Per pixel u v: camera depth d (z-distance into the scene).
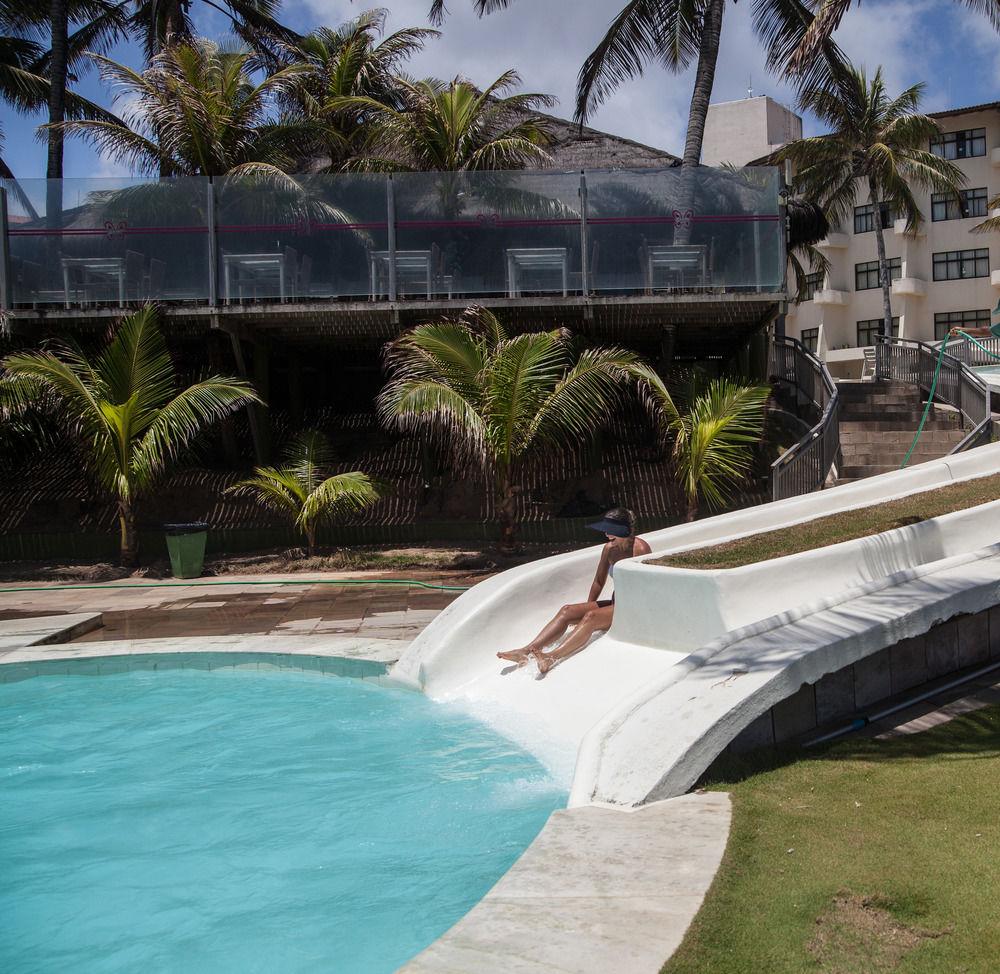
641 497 16.73
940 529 7.00
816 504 8.66
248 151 18.20
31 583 14.51
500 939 2.82
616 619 6.67
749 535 7.54
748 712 4.52
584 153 22.72
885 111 30.62
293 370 19.03
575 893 3.13
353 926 3.61
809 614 5.61
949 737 4.70
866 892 3.04
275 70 25.52
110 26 26.05
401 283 15.38
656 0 19.66
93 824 4.77
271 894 3.91
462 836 4.44
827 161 31.34
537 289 15.28
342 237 15.47
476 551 15.24
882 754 4.53
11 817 4.86
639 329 17.56
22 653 8.46
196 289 15.51
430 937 3.49
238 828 4.66
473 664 7.18
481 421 13.55
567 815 3.96
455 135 17.94
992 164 43.19
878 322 46.25
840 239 46.66
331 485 14.99
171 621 10.55
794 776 4.30
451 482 17.52
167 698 7.32
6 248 15.40
